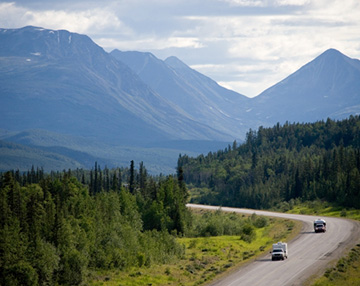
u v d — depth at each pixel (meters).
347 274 172.75
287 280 166.25
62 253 185.25
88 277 183.50
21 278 167.88
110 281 180.00
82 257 183.25
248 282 167.00
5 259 169.50
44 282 172.88
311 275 171.38
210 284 169.12
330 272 173.25
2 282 166.00
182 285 172.38
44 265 173.62
